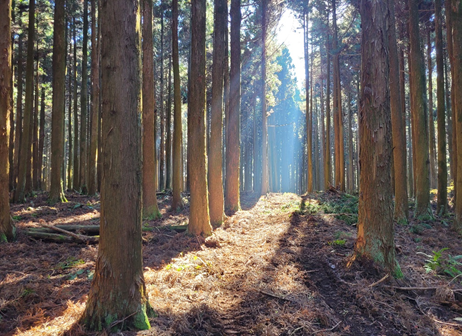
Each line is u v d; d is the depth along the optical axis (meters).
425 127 9.38
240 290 4.27
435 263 5.16
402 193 8.80
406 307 3.88
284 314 3.59
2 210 6.41
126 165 3.17
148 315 3.35
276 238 6.76
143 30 10.05
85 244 6.75
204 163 7.33
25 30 16.27
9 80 6.57
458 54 7.57
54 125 12.76
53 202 12.55
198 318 3.44
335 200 12.18
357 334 3.35
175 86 10.95
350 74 19.67
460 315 3.82
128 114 3.17
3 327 3.22
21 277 4.64
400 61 13.54
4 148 6.45
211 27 17.97
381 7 4.88
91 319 3.08
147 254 5.99
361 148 5.05
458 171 7.75
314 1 16.22
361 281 4.46
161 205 13.02
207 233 7.20
